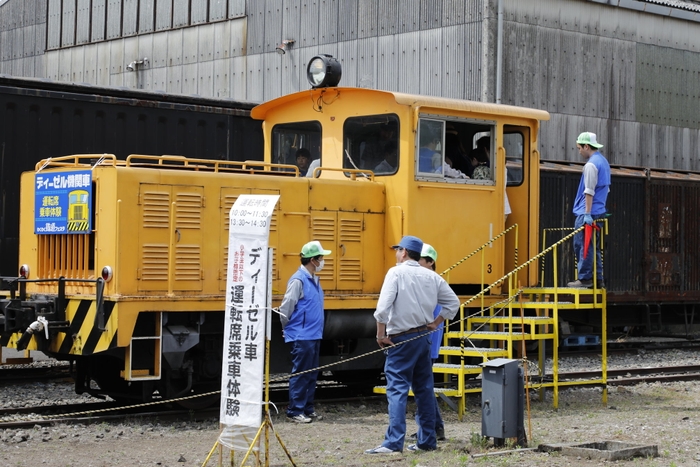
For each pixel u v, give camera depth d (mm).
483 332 11016
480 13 19594
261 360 6906
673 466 7574
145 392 10250
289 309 9852
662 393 12695
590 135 11594
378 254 11297
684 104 23844
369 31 21594
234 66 24359
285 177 10648
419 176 11070
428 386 8258
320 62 11672
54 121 13695
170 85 26000
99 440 8766
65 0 29266
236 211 7148
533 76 20484
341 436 9148
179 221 9914
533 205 12117
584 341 18734
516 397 8430
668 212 20188
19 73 30984
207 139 15562
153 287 9719
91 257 10000
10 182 13234
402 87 20969
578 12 21359
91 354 9578
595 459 7902
